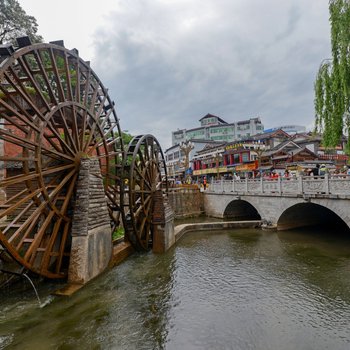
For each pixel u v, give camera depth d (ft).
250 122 213.66
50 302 23.41
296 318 22.07
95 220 28.78
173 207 85.51
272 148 123.03
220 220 81.30
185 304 24.43
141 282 29.45
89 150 33.81
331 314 22.68
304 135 143.64
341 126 39.37
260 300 25.34
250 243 48.57
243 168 118.01
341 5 37.76
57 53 29.53
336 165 102.47
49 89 26.76
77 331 19.49
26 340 18.29
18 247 22.68
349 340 19.10
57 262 27.09
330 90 40.34
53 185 27.61
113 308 22.93
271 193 59.82
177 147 198.08
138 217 42.65
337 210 44.37
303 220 63.16
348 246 45.37
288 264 36.14
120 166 41.78
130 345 18.19
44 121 25.22
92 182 29.48
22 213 25.62
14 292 25.30
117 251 35.91
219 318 22.02
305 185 50.85
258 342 18.84
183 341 18.84
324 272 32.68
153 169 46.39
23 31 67.36
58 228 27.25
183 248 45.34
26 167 27.35
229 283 29.55
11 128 41.24
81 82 36.96
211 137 221.46
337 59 38.34
